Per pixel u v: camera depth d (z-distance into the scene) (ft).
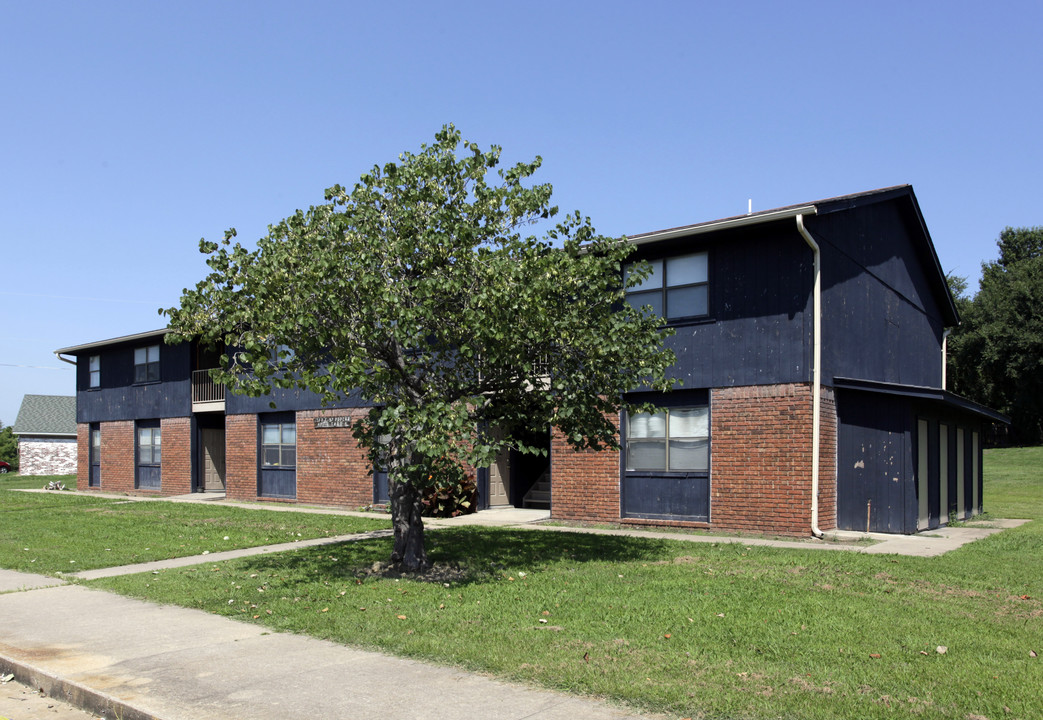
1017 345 156.15
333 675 20.74
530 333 33.19
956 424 60.29
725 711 17.29
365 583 32.73
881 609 26.50
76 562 40.52
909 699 17.88
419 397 34.88
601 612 26.22
